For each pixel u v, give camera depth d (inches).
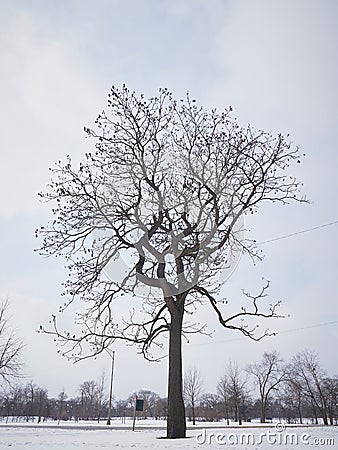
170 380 449.1
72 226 465.7
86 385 2689.5
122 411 2832.2
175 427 430.9
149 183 431.2
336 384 2137.1
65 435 508.4
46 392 2549.2
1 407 2354.8
